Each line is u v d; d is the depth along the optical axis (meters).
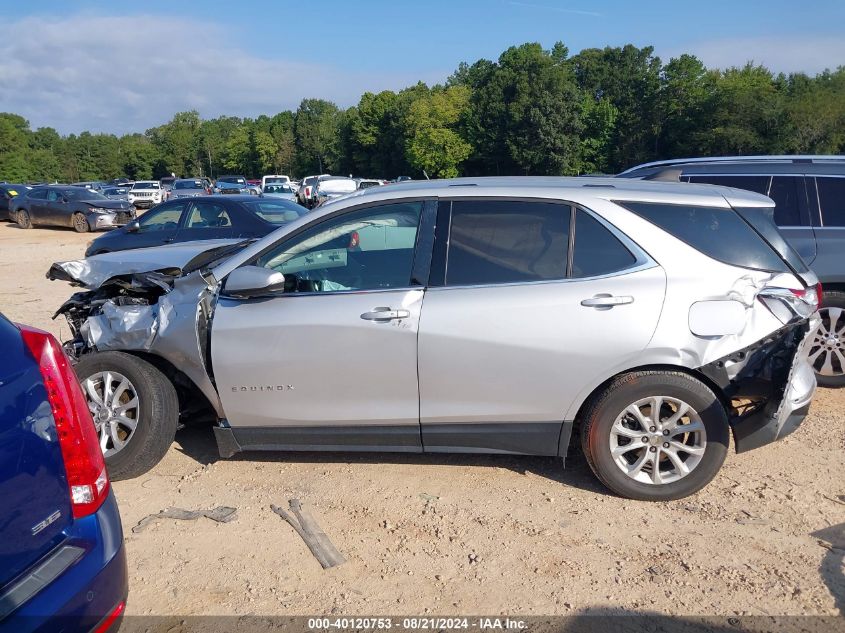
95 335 4.49
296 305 4.12
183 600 3.25
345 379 4.08
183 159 136.50
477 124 76.06
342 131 97.25
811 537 3.63
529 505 4.03
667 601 3.15
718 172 6.33
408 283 4.07
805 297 3.96
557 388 3.93
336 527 3.84
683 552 3.53
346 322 4.03
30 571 2.20
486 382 3.96
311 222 4.25
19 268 15.14
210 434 5.22
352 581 3.37
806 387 3.97
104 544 2.40
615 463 3.99
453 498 4.13
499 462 4.59
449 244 4.08
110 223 25.16
